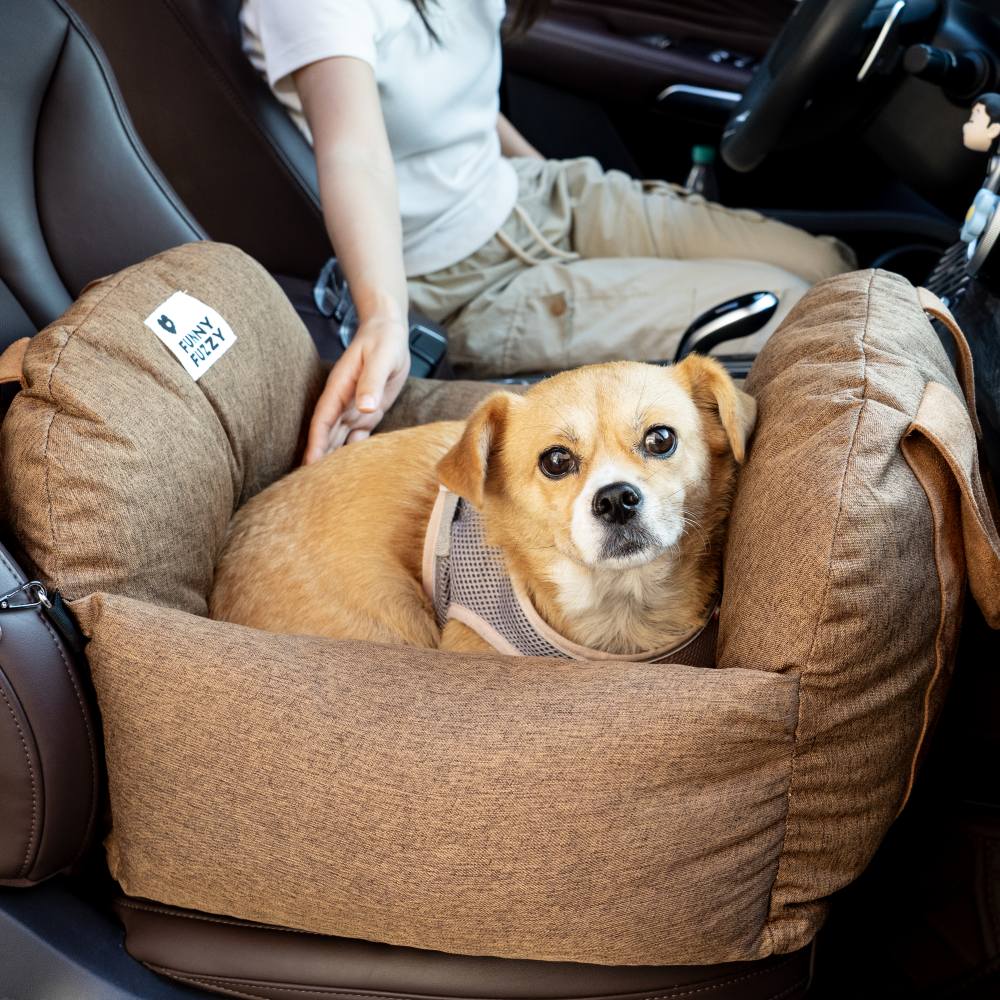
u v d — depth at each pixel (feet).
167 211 5.89
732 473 5.06
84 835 4.08
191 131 6.88
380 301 6.01
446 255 7.72
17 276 5.42
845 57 6.13
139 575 4.30
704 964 3.92
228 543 5.23
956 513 4.04
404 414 6.39
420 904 3.77
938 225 8.59
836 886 3.91
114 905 4.37
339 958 4.08
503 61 9.91
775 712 3.64
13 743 3.72
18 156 5.50
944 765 4.84
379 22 6.72
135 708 3.93
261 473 5.48
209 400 4.93
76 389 4.28
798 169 9.41
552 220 8.34
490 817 3.65
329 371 6.25
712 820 3.65
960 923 4.46
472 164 7.75
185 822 3.96
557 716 3.69
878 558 3.69
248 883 3.96
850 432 3.92
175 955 4.20
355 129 6.37
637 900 3.67
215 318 5.07
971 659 4.98
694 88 9.60
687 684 3.69
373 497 5.26
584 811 3.61
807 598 3.68
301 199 7.06
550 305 7.52
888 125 6.77
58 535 4.11
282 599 5.06
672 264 7.64
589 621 5.02
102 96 5.75
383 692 3.89
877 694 3.77
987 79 5.85
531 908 3.70
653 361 7.31
